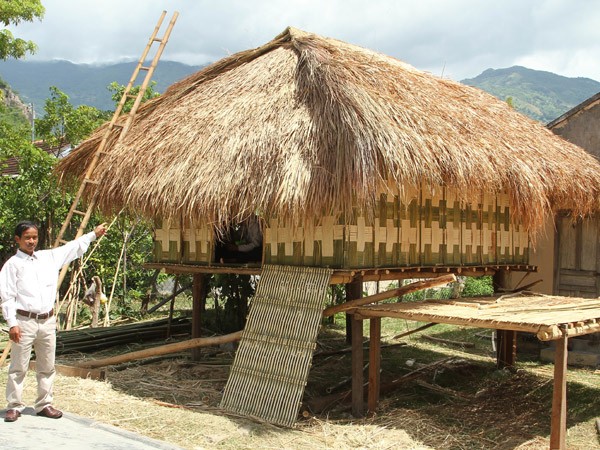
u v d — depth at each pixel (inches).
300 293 250.8
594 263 379.6
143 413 230.1
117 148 311.6
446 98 300.7
